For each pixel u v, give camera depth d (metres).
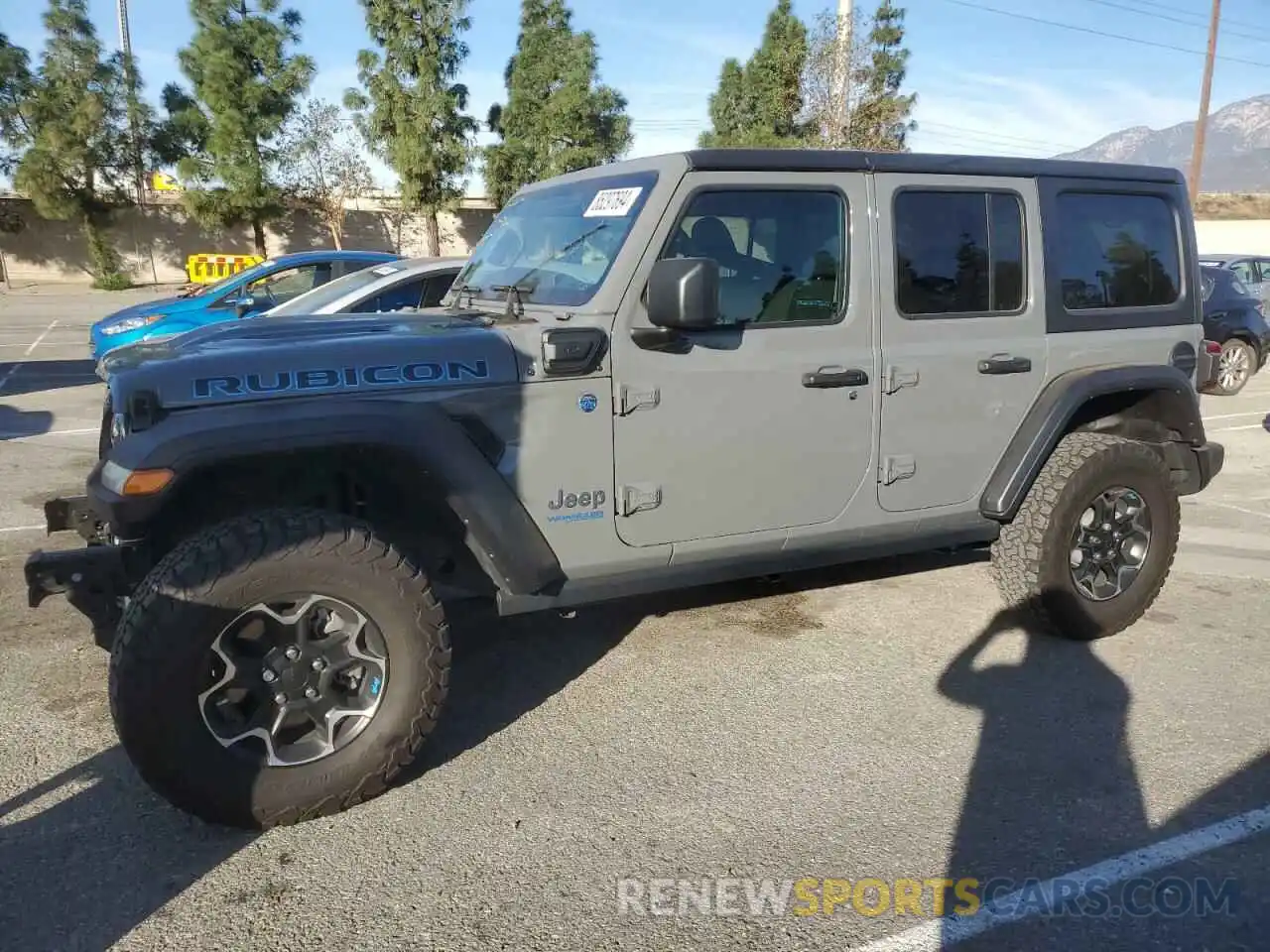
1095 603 4.38
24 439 8.87
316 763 2.96
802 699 3.87
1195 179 28.06
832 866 2.80
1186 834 2.96
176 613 2.70
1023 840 2.93
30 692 3.89
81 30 32.59
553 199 3.99
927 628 4.62
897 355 3.85
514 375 3.23
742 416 3.57
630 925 2.55
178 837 2.93
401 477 3.17
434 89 30.61
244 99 32.59
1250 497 7.44
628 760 3.40
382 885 2.71
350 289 7.58
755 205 3.56
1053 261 4.21
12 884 2.70
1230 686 3.99
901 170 3.82
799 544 3.84
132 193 34.66
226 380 2.92
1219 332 12.63
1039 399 4.22
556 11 32.06
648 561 3.55
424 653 3.04
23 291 32.25
